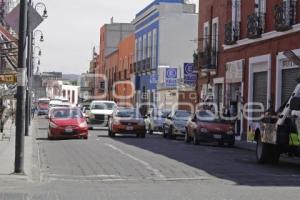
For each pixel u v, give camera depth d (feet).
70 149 79.56
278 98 98.07
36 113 272.72
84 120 105.60
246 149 91.61
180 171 54.80
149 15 208.54
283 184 46.11
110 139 105.70
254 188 43.19
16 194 39.19
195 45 196.24
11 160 60.03
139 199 37.22
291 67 94.38
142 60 217.15
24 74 48.70
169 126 114.62
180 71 180.24
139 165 59.47
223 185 45.16
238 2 118.62
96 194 39.40
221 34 127.85
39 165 58.34
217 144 103.76
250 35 107.96
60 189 42.01
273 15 100.83
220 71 128.26
